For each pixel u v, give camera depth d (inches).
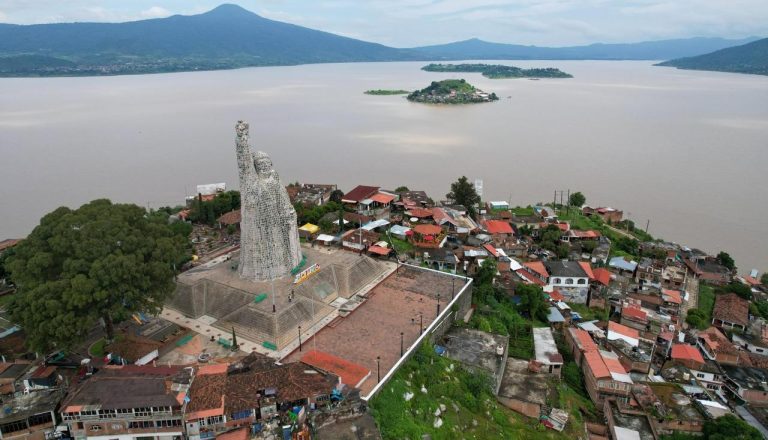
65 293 2913.4
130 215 3565.5
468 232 6023.6
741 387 3757.4
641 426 3203.7
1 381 2805.1
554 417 3193.9
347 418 2551.7
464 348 3742.6
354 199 6737.2
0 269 4261.8
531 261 5625.0
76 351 3277.6
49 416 2534.5
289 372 2802.7
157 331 3513.8
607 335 4192.9
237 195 6628.9
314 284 4106.8
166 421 2453.2
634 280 5497.1
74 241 3149.6
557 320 4530.0
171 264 3941.9
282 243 4128.9
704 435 3196.4
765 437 3336.6
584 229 6811.0
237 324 3668.8
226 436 2486.5
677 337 4397.1
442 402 3093.0
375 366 3225.9
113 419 2437.3
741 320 4803.2
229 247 5251.0
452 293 4266.7
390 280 4537.4
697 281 5728.3
